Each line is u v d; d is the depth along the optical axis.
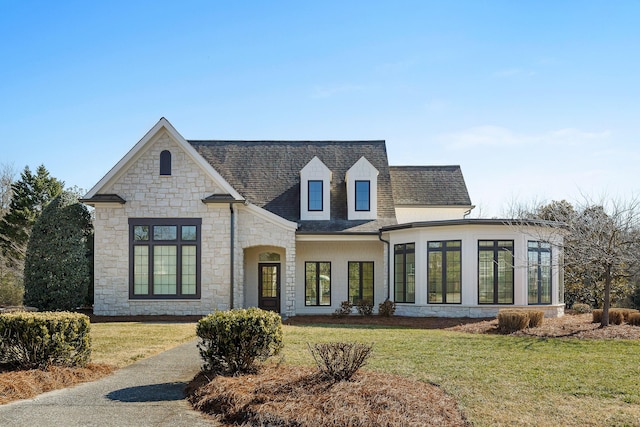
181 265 23.11
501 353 13.09
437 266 22.41
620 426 7.76
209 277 23.12
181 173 23.27
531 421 7.93
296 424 7.70
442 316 22.12
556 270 22.64
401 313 23.41
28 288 22.66
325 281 25.31
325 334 16.47
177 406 8.98
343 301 23.88
